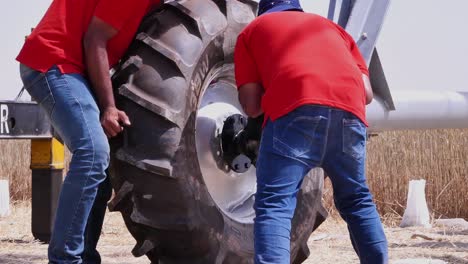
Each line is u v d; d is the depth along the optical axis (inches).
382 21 235.1
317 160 140.4
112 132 145.3
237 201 171.2
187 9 158.9
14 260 226.8
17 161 510.6
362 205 145.8
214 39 161.2
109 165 153.3
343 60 142.9
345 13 238.7
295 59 140.5
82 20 147.7
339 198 147.1
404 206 429.7
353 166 143.2
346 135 140.3
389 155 441.7
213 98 168.2
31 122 229.0
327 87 138.9
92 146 140.3
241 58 147.6
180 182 150.4
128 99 150.2
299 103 137.2
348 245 283.0
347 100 140.3
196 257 158.2
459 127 277.3
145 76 151.4
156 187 149.6
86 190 140.5
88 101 142.9
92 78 145.9
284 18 145.9
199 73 157.2
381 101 253.1
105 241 286.2
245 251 166.7
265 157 139.9
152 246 155.7
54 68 144.5
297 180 138.7
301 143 137.9
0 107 218.4
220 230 159.8
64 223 140.9
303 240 177.6
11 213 397.1
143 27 157.2
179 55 153.9
